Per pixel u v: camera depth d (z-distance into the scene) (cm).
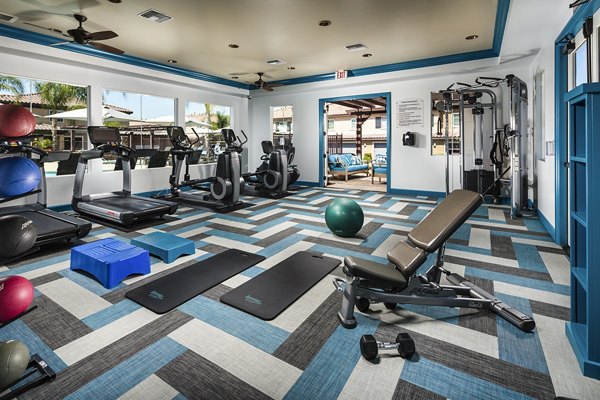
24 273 286
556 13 362
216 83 810
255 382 157
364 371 164
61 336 192
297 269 295
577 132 178
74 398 146
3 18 431
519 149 495
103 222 464
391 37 527
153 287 255
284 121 1585
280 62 674
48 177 541
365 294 204
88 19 450
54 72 542
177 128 626
